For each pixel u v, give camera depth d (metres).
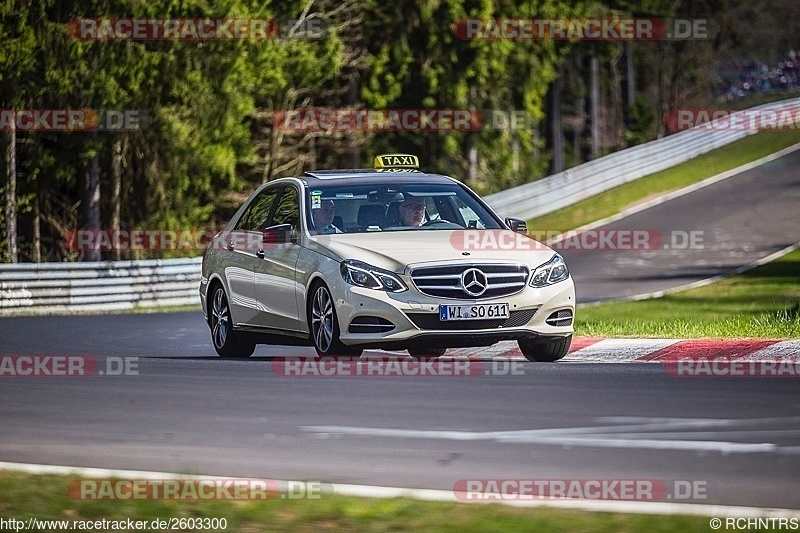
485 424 23.20
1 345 46.66
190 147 111.94
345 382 29.38
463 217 35.53
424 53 154.62
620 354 35.19
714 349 34.28
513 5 165.50
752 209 117.06
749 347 33.91
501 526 15.36
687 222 112.06
